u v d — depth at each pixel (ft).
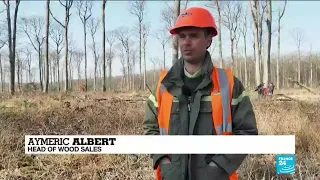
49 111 29.81
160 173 6.53
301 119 20.80
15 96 55.16
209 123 6.00
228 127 5.99
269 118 21.63
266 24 73.61
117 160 15.66
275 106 29.14
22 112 30.14
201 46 6.00
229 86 6.09
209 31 6.17
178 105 6.11
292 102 32.55
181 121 6.04
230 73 6.25
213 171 5.97
